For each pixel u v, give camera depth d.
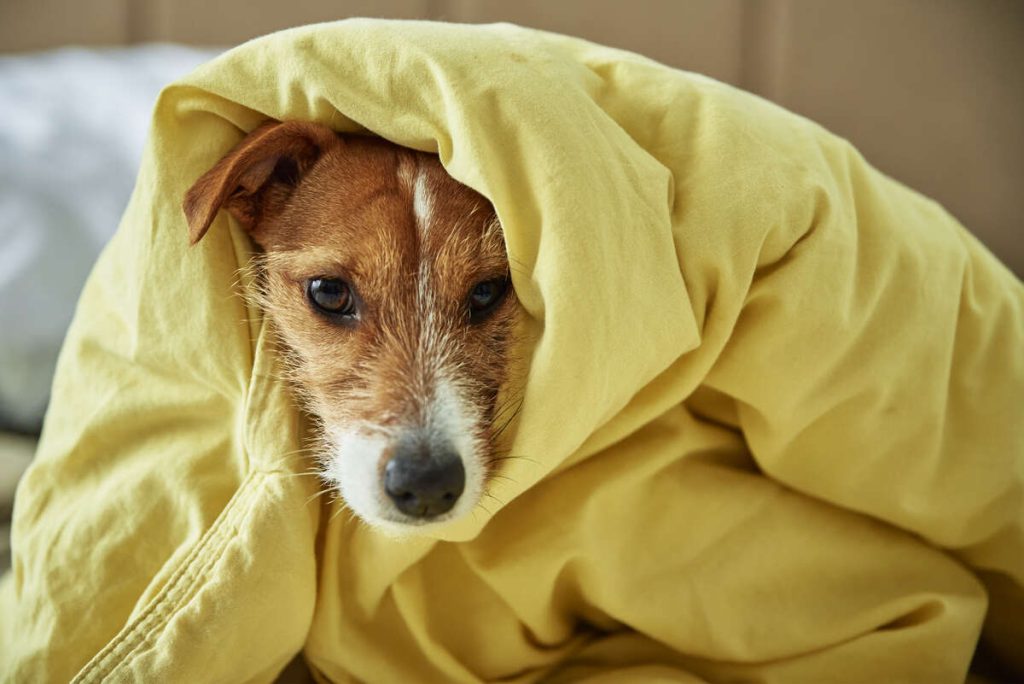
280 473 0.44
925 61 0.70
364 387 0.45
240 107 0.45
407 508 0.42
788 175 0.45
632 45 0.72
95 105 0.68
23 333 0.61
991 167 0.69
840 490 0.48
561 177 0.41
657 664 0.48
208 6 0.75
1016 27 0.69
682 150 0.45
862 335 0.46
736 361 0.46
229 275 0.46
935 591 0.48
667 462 0.47
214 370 0.46
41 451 0.50
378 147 0.47
